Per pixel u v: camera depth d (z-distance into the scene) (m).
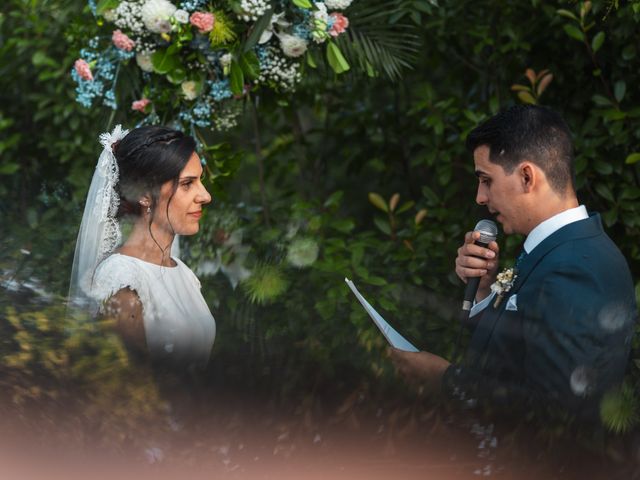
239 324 2.83
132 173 2.56
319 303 3.10
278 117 4.84
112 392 2.09
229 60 3.23
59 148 4.81
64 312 2.56
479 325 2.42
